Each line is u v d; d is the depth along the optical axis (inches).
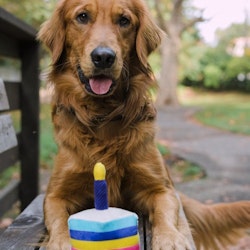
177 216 29.3
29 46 49.2
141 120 31.7
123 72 31.8
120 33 32.1
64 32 33.2
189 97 359.9
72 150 30.7
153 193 31.4
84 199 31.8
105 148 30.4
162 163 32.5
